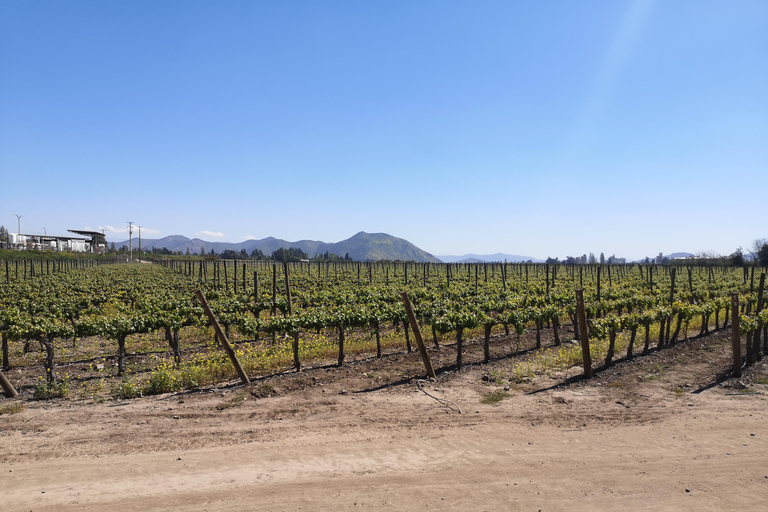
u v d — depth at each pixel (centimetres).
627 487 562
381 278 4219
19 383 1076
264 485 566
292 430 761
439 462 634
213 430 759
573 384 1040
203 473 600
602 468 615
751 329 1227
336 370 1166
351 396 952
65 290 2720
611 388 1007
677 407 877
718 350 1409
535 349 1452
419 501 528
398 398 938
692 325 1806
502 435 738
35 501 526
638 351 1409
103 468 614
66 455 657
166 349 1559
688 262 6612
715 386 1015
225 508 512
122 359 1184
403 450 677
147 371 1212
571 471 606
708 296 2309
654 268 5719
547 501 528
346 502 526
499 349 1460
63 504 520
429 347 1488
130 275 4606
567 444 699
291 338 1537
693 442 704
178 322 1270
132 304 2327
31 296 2327
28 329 1087
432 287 2958
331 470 609
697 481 577
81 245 10975
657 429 762
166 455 659
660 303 1856
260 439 721
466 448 684
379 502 526
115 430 759
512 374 1127
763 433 738
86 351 1501
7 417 820
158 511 506
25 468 614
